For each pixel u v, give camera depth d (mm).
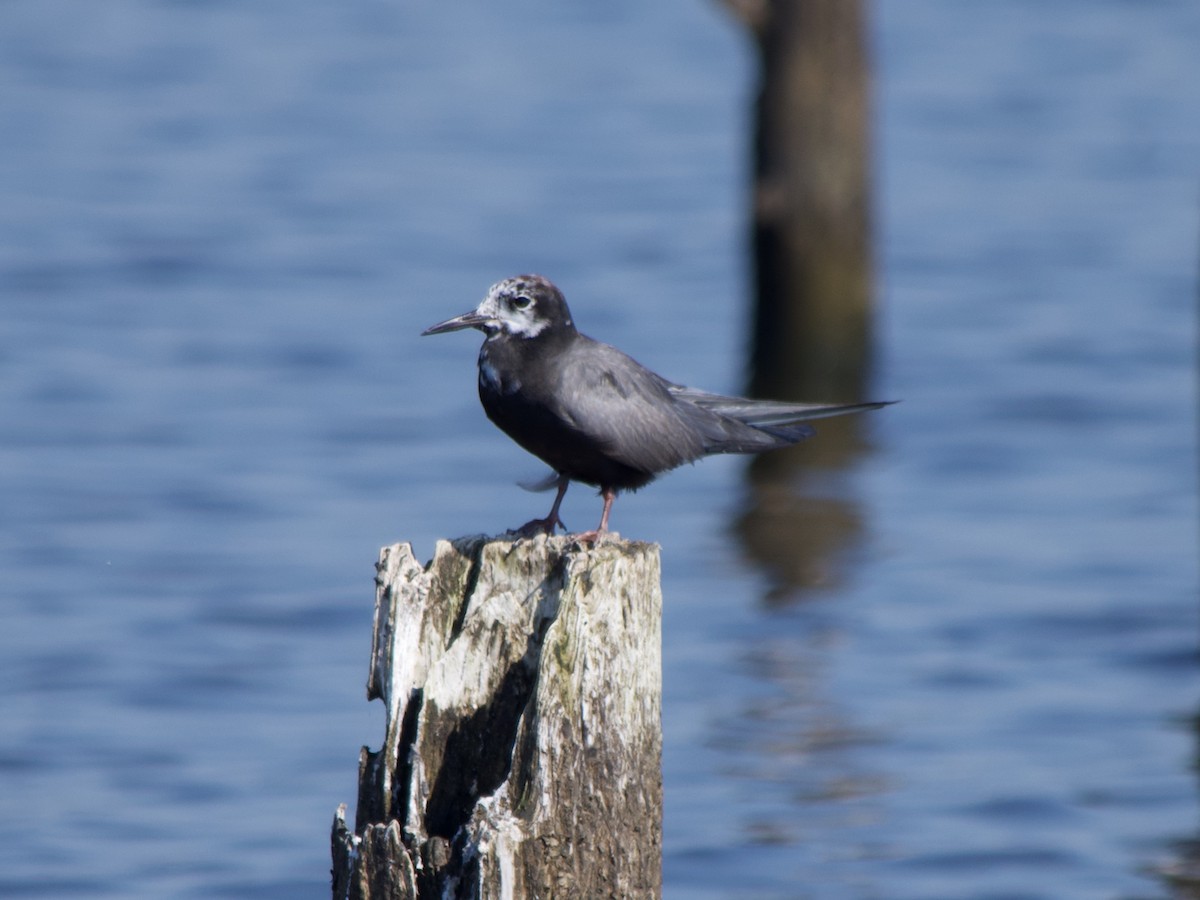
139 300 24531
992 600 15727
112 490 18078
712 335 22547
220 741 12758
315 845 11211
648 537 17359
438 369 22125
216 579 15867
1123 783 12258
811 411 8531
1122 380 22031
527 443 8195
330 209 28734
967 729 13172
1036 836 11414
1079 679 14125
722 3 19188
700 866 10992
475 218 28172
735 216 28188
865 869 10945
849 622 15234
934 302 25062
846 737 12961
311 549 16609
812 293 19672
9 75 37281
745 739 12875
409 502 17844
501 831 5922
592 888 6082
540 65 37906
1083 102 35625
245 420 20234
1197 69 37719
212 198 29281
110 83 36656
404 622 6410
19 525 17078
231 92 36031
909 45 40125
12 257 26250
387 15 42562
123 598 15445
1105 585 16109
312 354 22531
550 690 6020
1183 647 14633
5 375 21547
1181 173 31047
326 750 12633
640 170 30781
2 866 10820
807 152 19375
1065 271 26328
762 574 16312
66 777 12164
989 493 18719
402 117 34219
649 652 6227
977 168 31609
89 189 29719
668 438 8164
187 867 10891
